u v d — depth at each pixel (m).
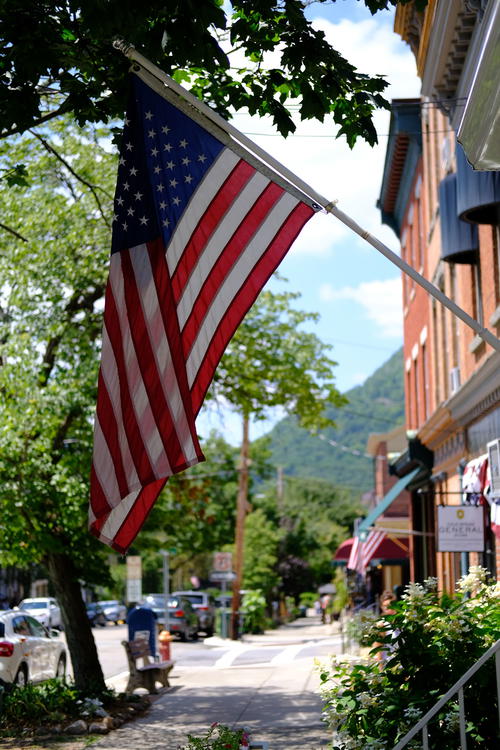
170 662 20.45
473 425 17.95
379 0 8.84
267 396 21.89
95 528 7.90
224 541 55.34
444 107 15.88
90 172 17.28
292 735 13.32
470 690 7.28
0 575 63.16
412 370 28.34
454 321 20.39
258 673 23.91
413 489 29.05
